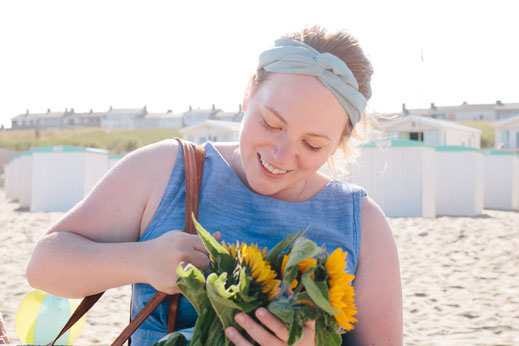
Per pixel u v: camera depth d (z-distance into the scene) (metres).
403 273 6.81
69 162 16.16
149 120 95.06
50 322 3.55
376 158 14.07
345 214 1.54
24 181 18.14
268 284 1.05
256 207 1.45
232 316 1.06
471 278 6.49
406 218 13.27
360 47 1.39
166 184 1.46
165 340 1.17
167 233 1.28
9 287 5.80
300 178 1.37
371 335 1.50
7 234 9.89
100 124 98.06
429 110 78.06
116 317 4.90
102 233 1.40
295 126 1.25
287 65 1.26
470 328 4.60
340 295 0.99
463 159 16.16
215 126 24.09
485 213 16.91
